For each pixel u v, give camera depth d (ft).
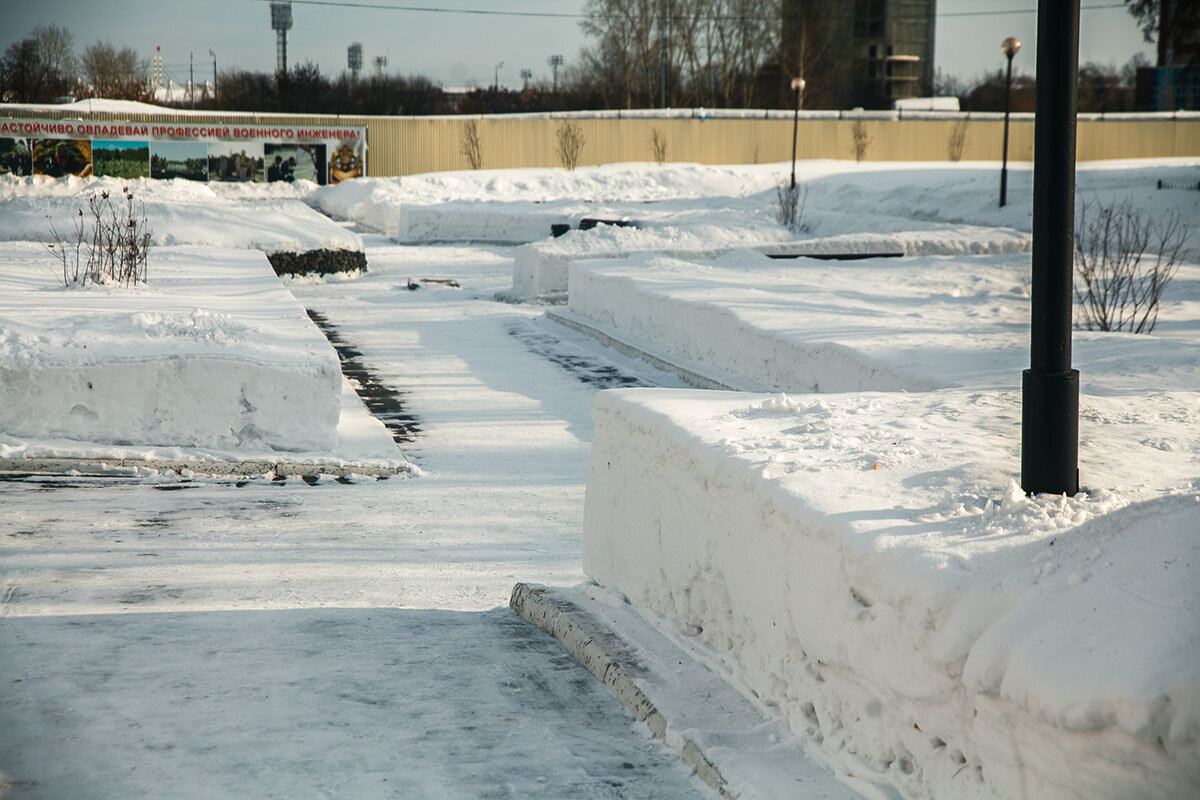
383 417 38.73
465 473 30.94
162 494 27.37
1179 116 210.38
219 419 30.81
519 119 193.16
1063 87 11.59
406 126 186.80
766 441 13.98
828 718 10.88
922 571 9.52
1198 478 12.28
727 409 16.05
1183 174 126.11
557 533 24.80
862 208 135.33
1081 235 79.92
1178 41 128.98
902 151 209.87
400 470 30.53
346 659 14.82
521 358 51.93
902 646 9.59
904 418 15.46
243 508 26.30
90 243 72.08
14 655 14.67
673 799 10.61
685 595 14.47
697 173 179.52
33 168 167.63
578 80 267.39
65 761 11.04
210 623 16.74
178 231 79.41
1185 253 69.87
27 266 58.18
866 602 10.25
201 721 12.26
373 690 13.53
